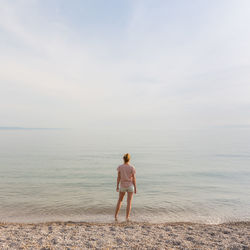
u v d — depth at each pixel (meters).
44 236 4.62
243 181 13.43
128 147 48.41
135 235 4.75
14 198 9.20
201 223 6.26
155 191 10.64
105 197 9.42
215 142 69.75
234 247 3.97
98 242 4.21
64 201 8.71
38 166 20.38
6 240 4.30
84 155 31.48
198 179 14.10
